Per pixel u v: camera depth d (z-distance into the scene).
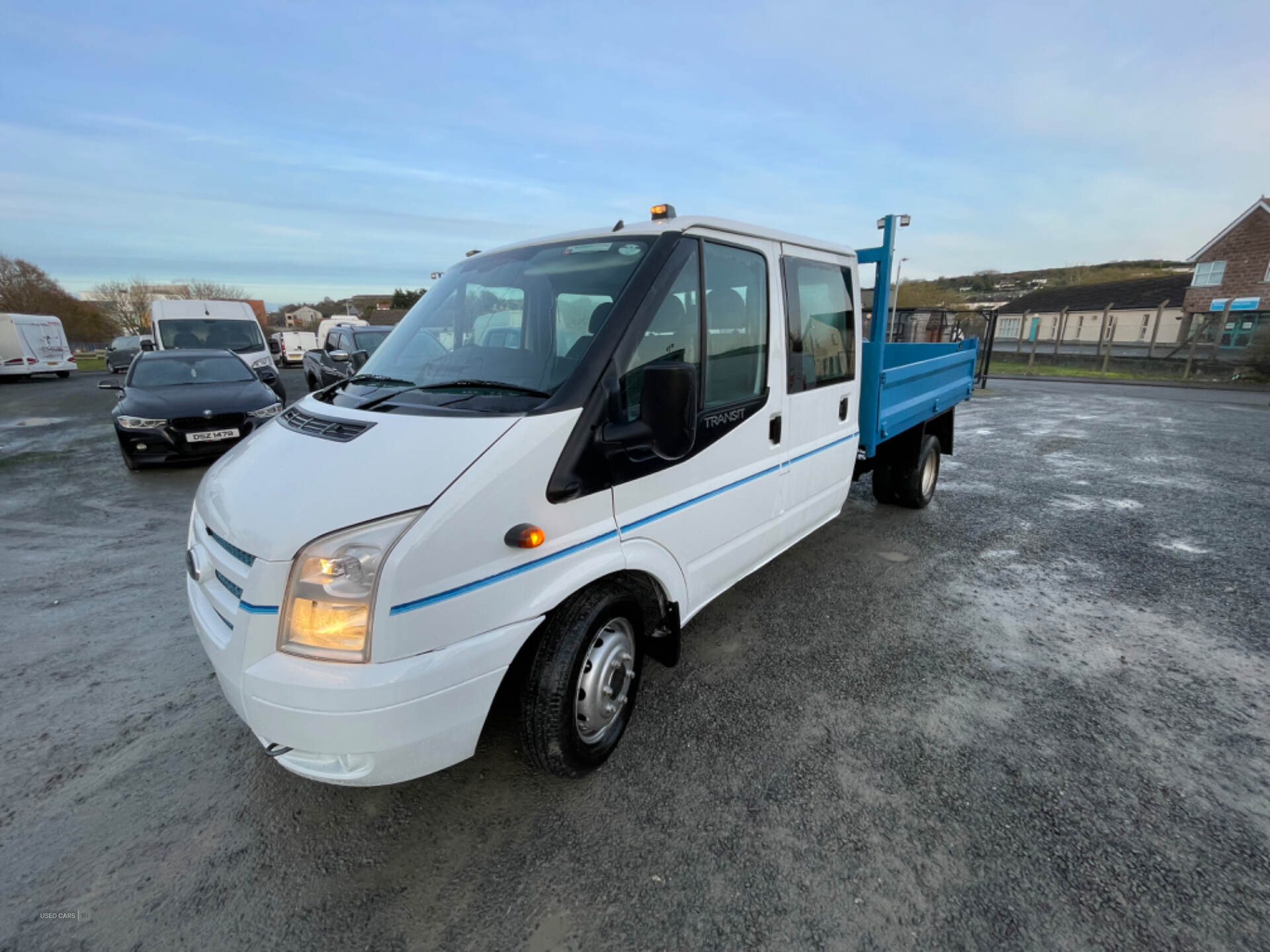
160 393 7.95
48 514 6.07
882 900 1.97
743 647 3.55
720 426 2.93
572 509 2.23
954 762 2.59
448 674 1.93
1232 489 7.00
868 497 6.66
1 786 2.50
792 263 3.44
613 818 2.32
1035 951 1.81
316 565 1.83
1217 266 30.69
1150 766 2.57
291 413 2.71
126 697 3.10
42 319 24.73
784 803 2.38
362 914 1.96
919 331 15.85
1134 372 24.73
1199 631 3.72
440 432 2.10
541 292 2.69
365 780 1.93
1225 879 2.04
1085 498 6.65
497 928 1.91
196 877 2.10
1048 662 3.38
